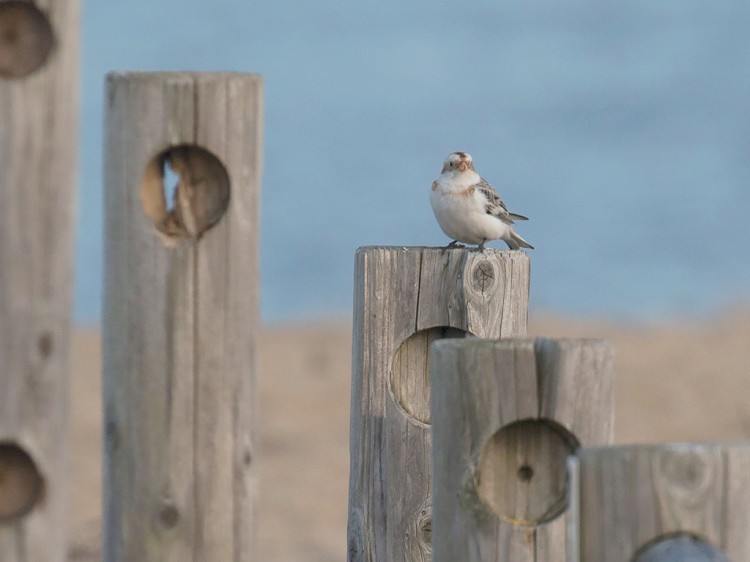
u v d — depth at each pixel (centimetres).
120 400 784
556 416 818
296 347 3200
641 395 2612
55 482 739
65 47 728
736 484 692
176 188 789
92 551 1591
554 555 830
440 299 1042
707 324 3488
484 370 817
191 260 782
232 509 788
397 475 1030
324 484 2062
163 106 774
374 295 1038
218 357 784
